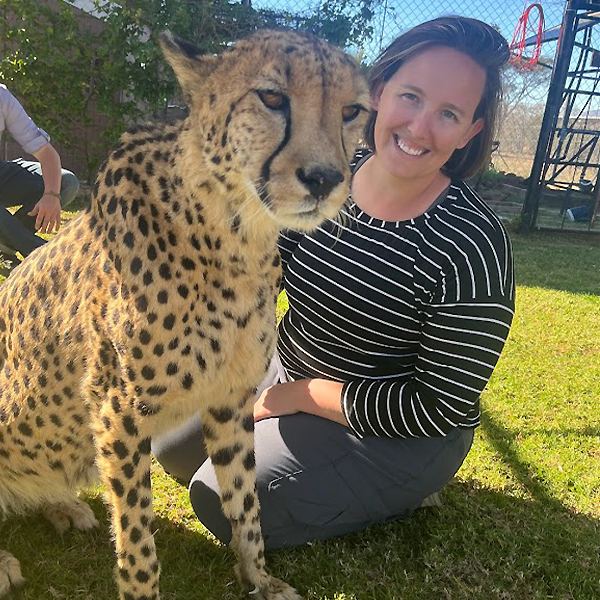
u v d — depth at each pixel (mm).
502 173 6738
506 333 931
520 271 3125
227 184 776
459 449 1045
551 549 1071
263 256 839
